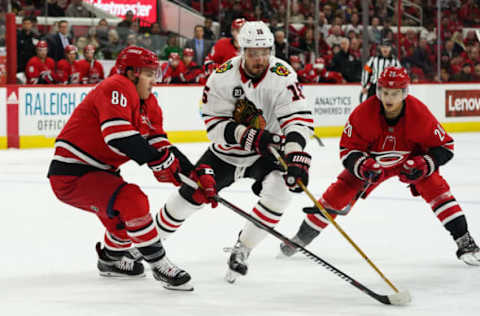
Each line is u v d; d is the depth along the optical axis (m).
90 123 6.37
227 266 7.49
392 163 7.50
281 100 6.64
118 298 6.23
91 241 8.77
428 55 27.14
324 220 7.65
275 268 7.39
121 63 6.30
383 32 26.66
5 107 19.66
